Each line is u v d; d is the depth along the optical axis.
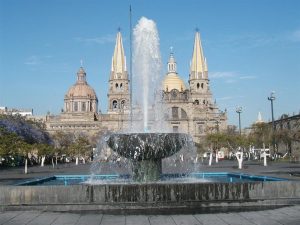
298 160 115.69
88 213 20.41
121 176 40.47
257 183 22.23
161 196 21.62
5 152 84.12
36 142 127.62
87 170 77.00
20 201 21.72
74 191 21.67
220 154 178.75
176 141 27.86
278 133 118.88
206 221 18.20
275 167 75.94
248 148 158.25
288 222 17.81
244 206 21.59
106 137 29.59
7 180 47.59
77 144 163.75
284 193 22.34
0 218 19.36
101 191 21.61
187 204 21.45
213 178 38.44
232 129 184.62
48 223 18.17
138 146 27.31
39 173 66.56
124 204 21.34
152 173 28.52
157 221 18.28
